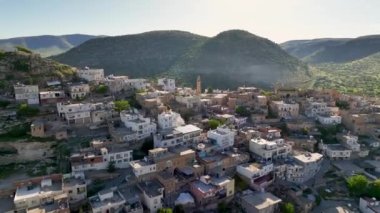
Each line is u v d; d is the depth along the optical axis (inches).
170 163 5369.1
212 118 7568.9
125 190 4926.2
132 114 6776.6
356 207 5526.6
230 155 5802.2
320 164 6535.4
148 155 5639.8
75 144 6018.7
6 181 5191.9
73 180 4906.5
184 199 4899.1
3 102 7283.5
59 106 6815.9
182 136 6195.9
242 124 7632.9
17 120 6712.6
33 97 7450.8
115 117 6998.0
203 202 4938.5
